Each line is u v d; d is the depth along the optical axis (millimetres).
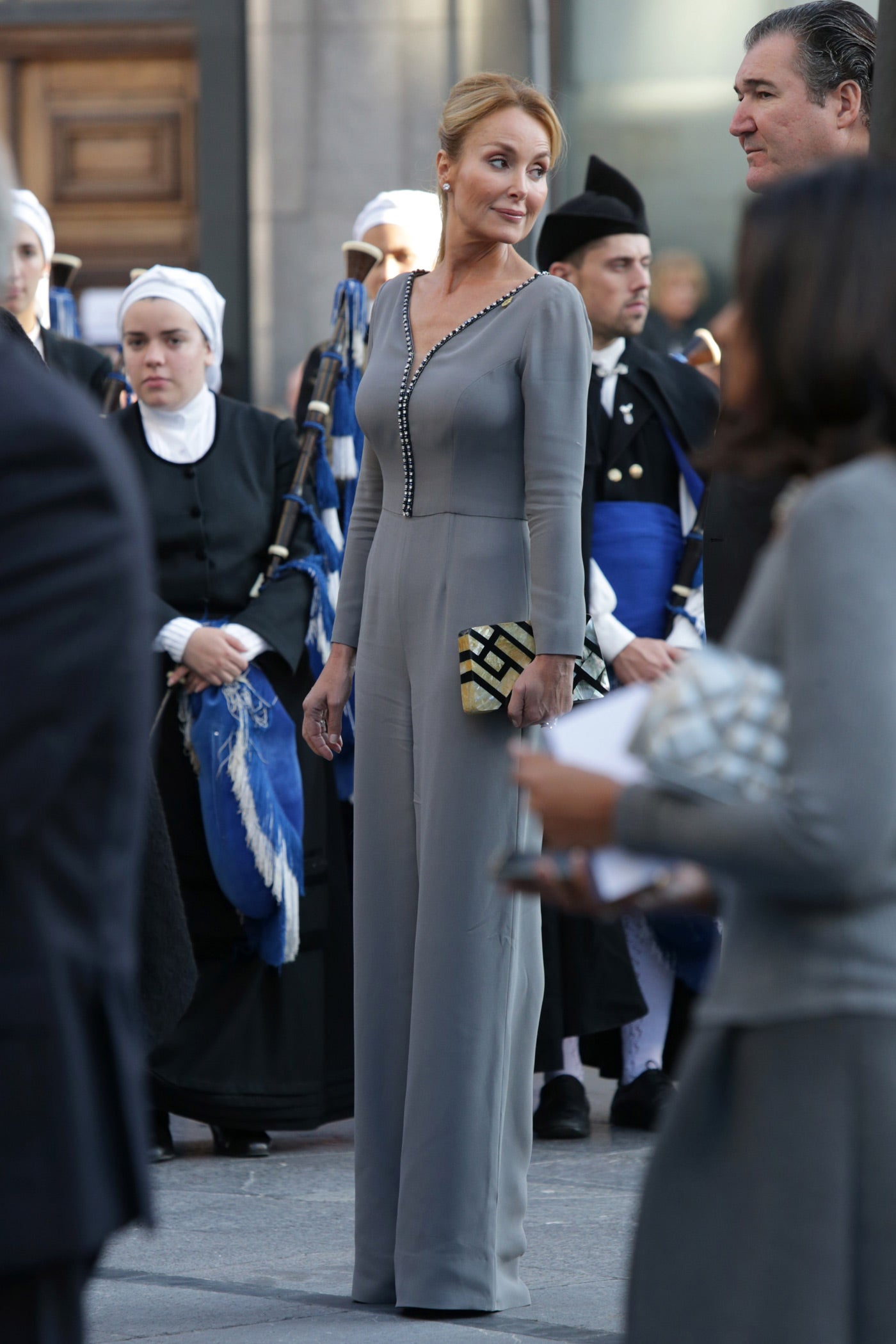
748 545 9742
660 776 5910
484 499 12133
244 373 29594
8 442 5707
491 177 12148
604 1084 21406
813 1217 5852
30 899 5723
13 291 18562
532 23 28203
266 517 18000
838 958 5926
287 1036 17516
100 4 31203
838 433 6133
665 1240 6156
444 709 12070
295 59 29109
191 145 31625
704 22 27641
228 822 17062
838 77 11430
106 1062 5945
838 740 5668
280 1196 15617
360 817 12570
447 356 12211
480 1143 11945
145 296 17875
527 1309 12031
